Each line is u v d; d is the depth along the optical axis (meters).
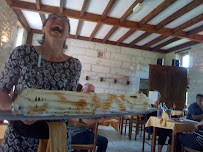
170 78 6.92
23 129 0.73
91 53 7.75
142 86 8.15
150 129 3.56
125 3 4.76
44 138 0.75
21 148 0.77
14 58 0.82
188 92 7.04
